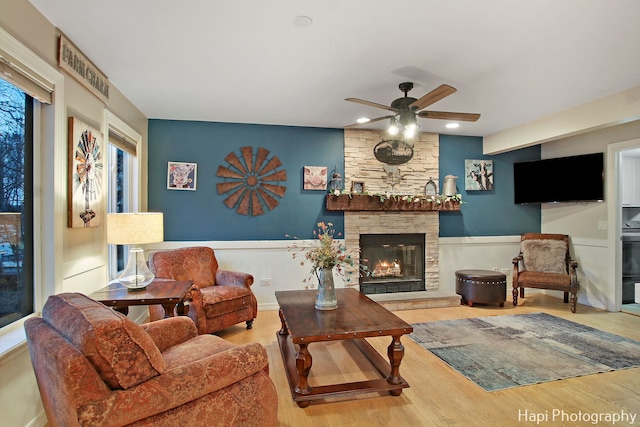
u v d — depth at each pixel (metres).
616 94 3.41
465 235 5.26
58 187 2.23
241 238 4.54
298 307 2.79
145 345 1.40
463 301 4.74
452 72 2.90
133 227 2.69
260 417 1.75
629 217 5.71
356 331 2.26
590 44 2.42
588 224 4.78
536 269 4.94
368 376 2.66
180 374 1.49
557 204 5.25
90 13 2.06
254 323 3.96
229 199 4.50
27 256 2.10
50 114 2.19
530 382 2.54
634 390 2.43
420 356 3.02
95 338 1.28
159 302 2.53
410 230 4.98
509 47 2.47
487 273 4.71
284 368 2.81
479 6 1.98
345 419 2.12
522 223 5.48
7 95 1.93
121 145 3.43
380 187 4.92
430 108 3.88
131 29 2.25
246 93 3.42
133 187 3.89
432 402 2.29
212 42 2.42
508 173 5.43
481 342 3.33
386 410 2.21
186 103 3.73
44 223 2.17
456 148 5.22
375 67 2.81
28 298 2.11
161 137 4.34
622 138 4.36
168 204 4.36
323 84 3.19
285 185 4.65
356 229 4.80
